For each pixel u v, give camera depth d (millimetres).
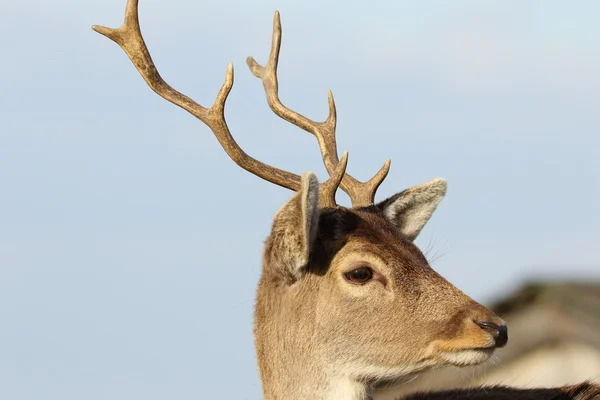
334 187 20688
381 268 19859
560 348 30812
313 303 20094
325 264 20062
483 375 28953
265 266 20422
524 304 31469
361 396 20031
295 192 20938
